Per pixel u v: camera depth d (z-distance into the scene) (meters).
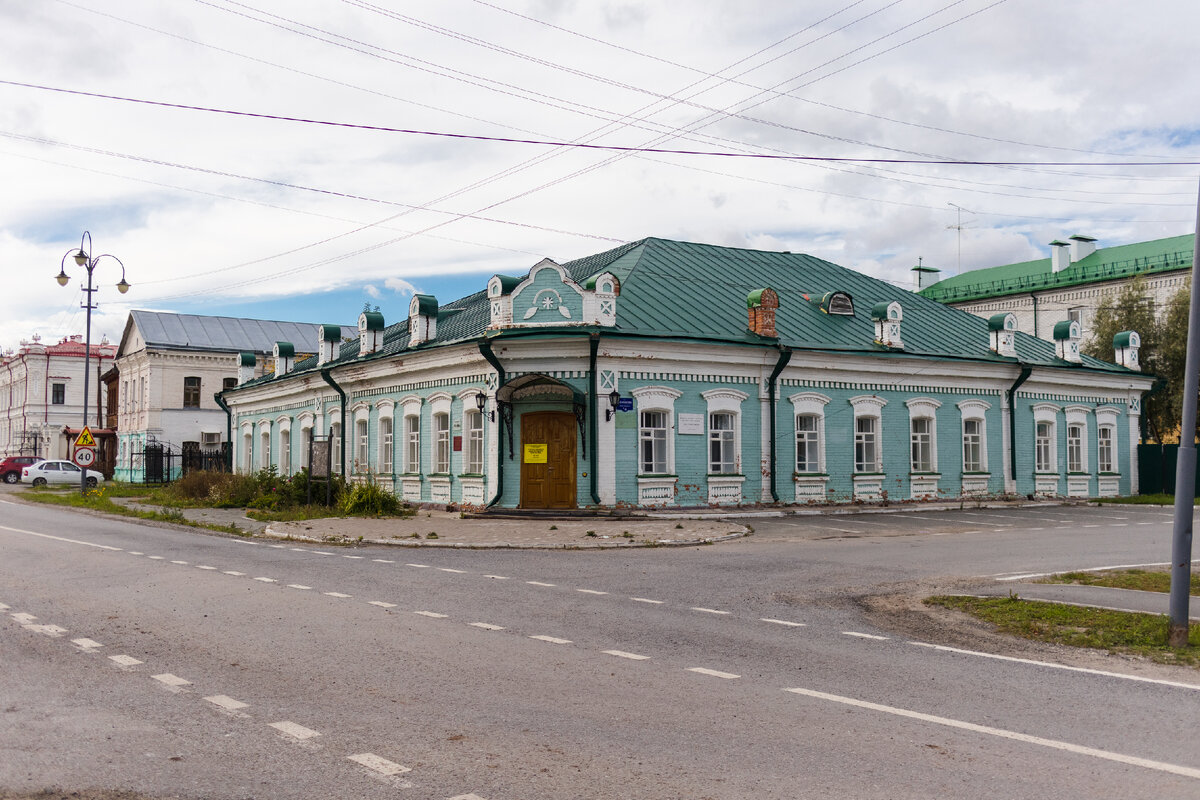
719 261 31.64
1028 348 33.53
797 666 8.25
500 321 23.80
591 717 6.59
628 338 23.50
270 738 6.08
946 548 17.80
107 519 25.56
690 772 5.50
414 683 7.48
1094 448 33.69
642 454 24.11
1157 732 6.41
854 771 5.54
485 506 24.28
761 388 25.94
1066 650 9.10
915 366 28.73
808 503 26.50
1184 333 43.03
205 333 57.97
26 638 9.12
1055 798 5.15
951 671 8.16
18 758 5.66
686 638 9.40
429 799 5.06
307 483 27.25
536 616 10.50
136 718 6.51
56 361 69.62
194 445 54.72
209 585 12.66
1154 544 18.80
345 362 31.08
